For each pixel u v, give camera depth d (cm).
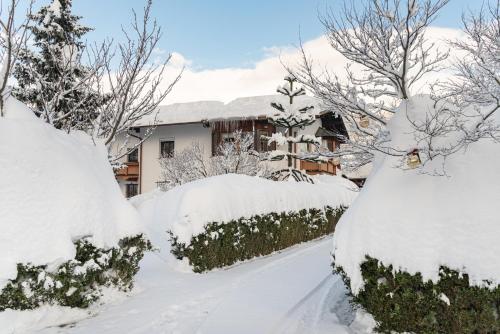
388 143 536
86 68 994
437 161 467
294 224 1186
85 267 528
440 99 516
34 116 623
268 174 1764
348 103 637
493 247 381
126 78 799
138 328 486
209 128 2378
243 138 1967
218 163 1777
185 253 817
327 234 1450
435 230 414
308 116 1579
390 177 484
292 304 580
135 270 635
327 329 484
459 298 382
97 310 548
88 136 716
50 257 485
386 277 425
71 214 528
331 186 1706
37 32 1233
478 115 457
